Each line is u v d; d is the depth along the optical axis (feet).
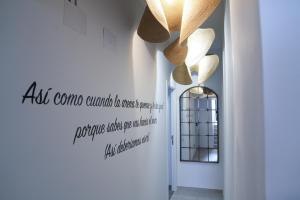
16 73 2.57
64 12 3.44
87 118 4.11
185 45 6.49
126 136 6.07
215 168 15.83
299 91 1.68
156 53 9.56
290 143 1.67
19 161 2.62
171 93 15.96
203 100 16.57
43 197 2.99
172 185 15.51
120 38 5.68
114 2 5.33
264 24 1.77
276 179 1.67
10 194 2.50
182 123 16.78
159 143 10.10
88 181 4.12
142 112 7.55
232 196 5.95
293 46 1.72
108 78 4.99
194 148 16.83
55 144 3.23
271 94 1.73
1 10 2.40
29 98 2.76
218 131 15.75
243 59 2.92
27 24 2.73
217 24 10.94
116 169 5.40
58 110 3.31
